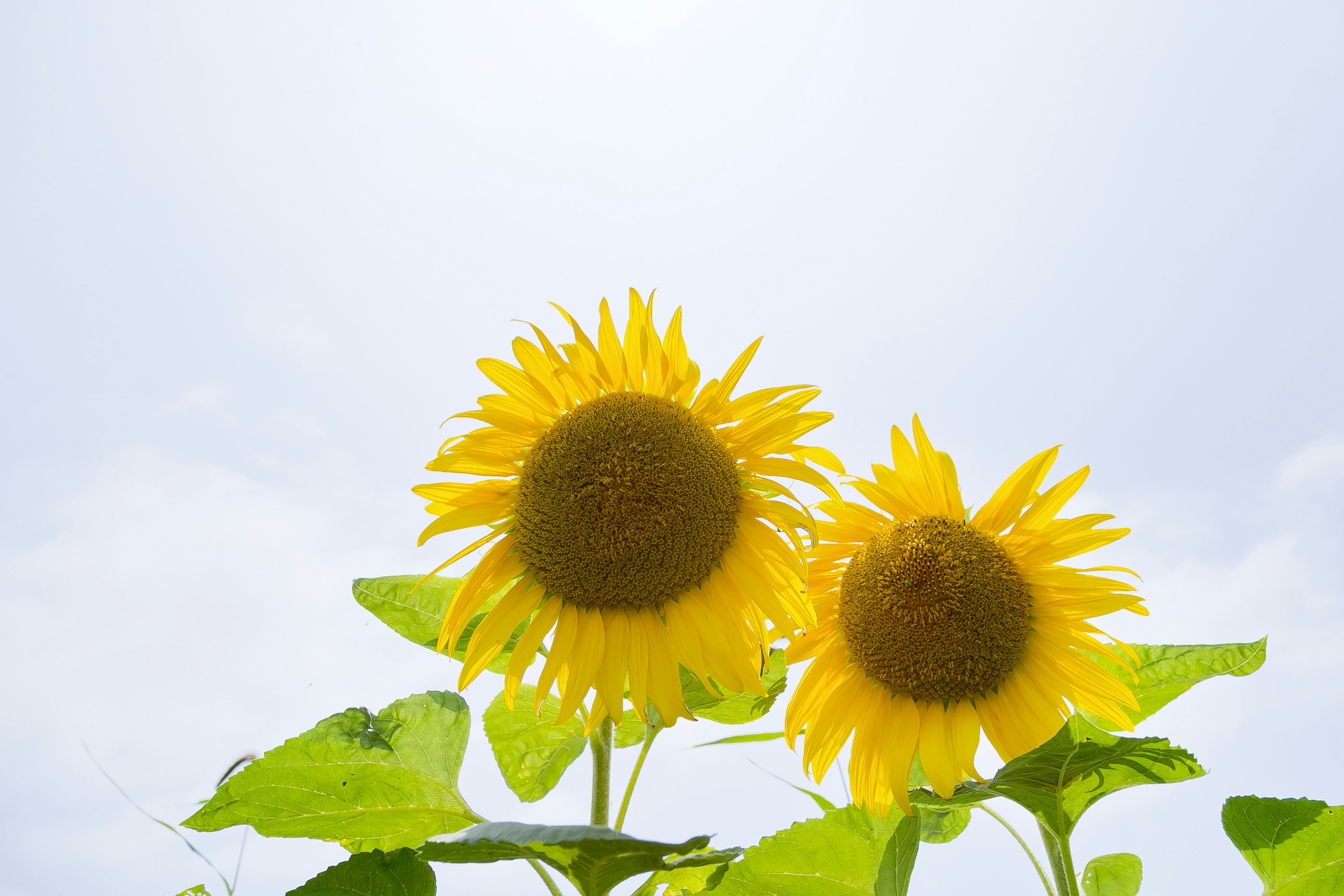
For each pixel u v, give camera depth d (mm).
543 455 874
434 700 918
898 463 937
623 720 993
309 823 884
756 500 876
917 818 887
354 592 935
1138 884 905
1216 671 901
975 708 902
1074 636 896
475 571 875
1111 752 812
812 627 889
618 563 858
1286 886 865
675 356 886
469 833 778
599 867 781
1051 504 913
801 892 891
